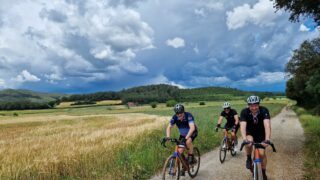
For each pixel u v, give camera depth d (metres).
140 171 9.85
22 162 10.47
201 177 9.41
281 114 49.06
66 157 10.77
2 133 27.94
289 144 15.85
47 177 9.72
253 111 7.57
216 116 36.91
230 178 9.27
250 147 8.09
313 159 11.09
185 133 8.99
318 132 18.98
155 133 18.39
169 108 97.25
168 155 12.23
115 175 9.44
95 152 11.75
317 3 14.09
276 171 10.05
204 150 14.05
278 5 14.73
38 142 16.33
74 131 23.47
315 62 30.89
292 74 38.22
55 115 76.69
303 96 55.16
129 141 14.30
